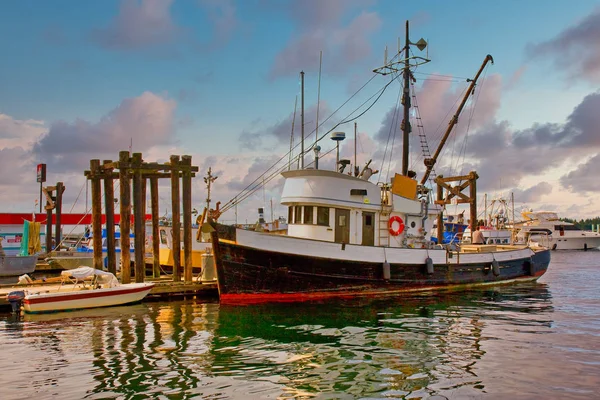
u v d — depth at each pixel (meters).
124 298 20.94
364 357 12.67
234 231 20.41
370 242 23.42
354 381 10.84
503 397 9.84
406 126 26.64
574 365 11.95
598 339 14.58
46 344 14.24
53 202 43.41
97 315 18.72
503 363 12.11
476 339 14.59
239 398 9.84
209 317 17.91
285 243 20.77
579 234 91.81
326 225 22.48
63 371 11.62
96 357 12.78
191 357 12.67
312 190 22.53
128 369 11.72
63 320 17.80
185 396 9.91
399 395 9.98
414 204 24.62
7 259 31.44
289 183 23.41
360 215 23.16
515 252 28.56
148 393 10.11
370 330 15.76
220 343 14.11
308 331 15.59
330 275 21.52
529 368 11.71
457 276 25.19
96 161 24.70
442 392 10.12
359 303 20.72
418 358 12.59
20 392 10.23
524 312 19.08
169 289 22.97
